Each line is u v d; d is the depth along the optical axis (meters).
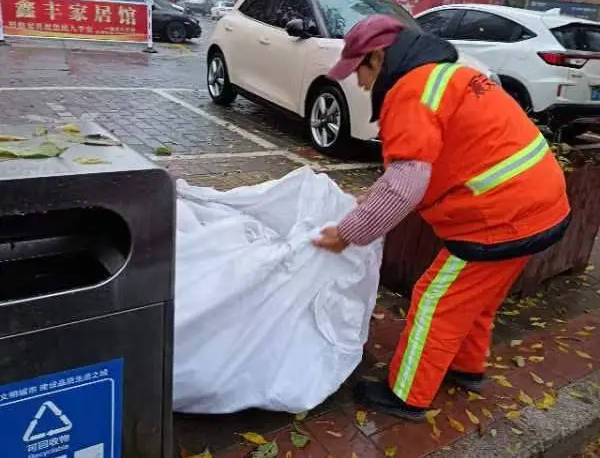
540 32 7.10
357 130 5.86
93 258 1.61
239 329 2.13
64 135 1.67
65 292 1.39
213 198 2.60
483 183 2.09
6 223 1.44
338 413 2.48
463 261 2.23
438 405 2.61
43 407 1.45
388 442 2.36
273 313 2.20
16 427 1.43
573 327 3.46
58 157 1.43
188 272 2.07
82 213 1.54
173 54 13.52
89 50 12.48
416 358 2.38
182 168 5.33
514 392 2.77
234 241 2.19
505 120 2.08
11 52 11.03
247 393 2.22
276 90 6.90
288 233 2.49
